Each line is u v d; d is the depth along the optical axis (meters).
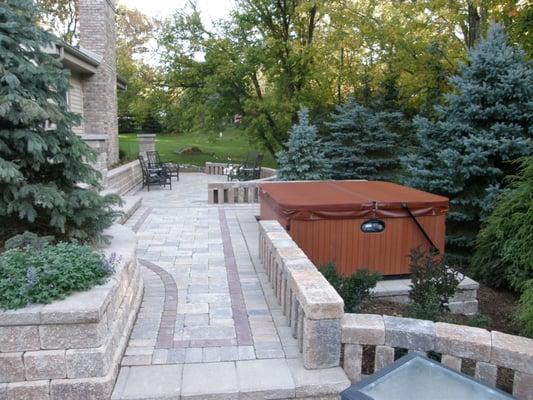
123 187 11.34
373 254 5.07
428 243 5.17
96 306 2.42
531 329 3.63
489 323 4.40
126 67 24.19
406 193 5.68
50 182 3.68
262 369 2.76
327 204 4.89
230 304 3.80
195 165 19.47
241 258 5.20
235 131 18.47
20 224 3.83
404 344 2.76
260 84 17.77
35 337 2.40
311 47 14.37
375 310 4.37
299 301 2.95
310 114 14.84
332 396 2.64
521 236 4.84
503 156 6.03
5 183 3.37
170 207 8.64
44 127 3.71
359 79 14.30
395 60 12.60
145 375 2.68
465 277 5.09
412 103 12.44
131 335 3.19
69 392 2.43
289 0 14.76
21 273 2.58
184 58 16.08
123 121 32.56
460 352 2.71
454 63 11.17
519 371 2.63
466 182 6.53
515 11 8.69
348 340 2.78
